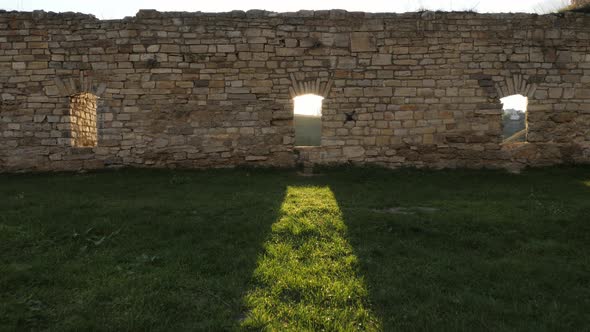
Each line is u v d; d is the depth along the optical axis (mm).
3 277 4020
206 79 10656
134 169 10500
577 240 5312
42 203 6883
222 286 3934
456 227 5750
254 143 10789
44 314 3406
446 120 10828
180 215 6242
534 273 4316
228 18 10641
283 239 5266
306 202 7098
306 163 10820
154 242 5133
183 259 4562
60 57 10500
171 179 9266
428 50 10742
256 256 4668
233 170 10508
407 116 10820
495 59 10781
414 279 4164
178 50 10602
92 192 7973
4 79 10492
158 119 10656
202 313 3461
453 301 3691
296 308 3568
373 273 4281
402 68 10773
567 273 4289
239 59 10664
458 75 10766
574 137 10969
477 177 9820
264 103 10758
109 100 10562
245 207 6738
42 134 10578
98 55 10508
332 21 10766
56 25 10477
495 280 4180
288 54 10727
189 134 10703
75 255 4730
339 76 10758
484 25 10758
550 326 3311
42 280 4016
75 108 10969
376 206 6945
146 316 3342
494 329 3240
